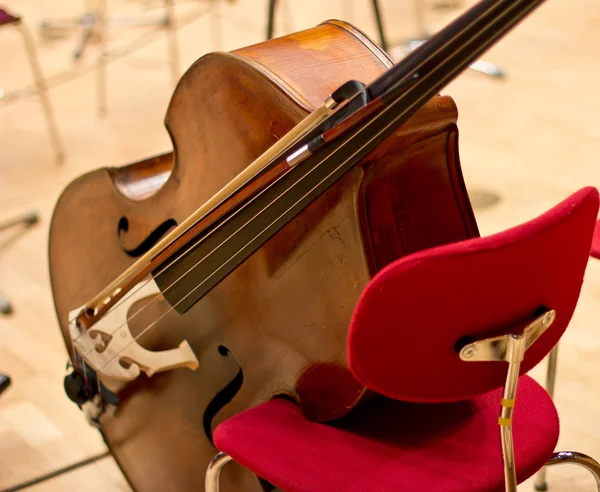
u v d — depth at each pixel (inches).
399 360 39.4
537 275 38.2
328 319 46.6
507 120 122.4
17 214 117.4
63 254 68.6
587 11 157.2
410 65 37.9
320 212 44.8
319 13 176.1
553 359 62.2
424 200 46.1
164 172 64.2
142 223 60.1
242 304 51.7
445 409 48.1
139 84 154.6
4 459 77.5
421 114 43.3
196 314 55.2
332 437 46.9
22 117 145.9
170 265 52.5
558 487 66.7
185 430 60.5
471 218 48.2
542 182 106.6
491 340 39.3
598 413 73.1
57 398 84.8
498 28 35.1
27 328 95.6
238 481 57.4
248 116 48.3
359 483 43.3
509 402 40.8
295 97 45.1
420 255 35.4
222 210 47.4
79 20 178.4
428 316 37.6
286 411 49.8
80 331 61.2
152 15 184.4
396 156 43.4
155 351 59.0
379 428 47.3
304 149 42.1
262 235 46.5
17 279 104.3
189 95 51.9
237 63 47.4
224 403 57.2
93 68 162.6
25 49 173.9
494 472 43.3
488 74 134.8
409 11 170.7
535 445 45.0
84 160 129.9
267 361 51.9
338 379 47.1
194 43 168.7
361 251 43.6
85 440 79.2
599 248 57.9
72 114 145.4
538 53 142.3
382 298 36.5
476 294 37.3
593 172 107.7
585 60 138.3
